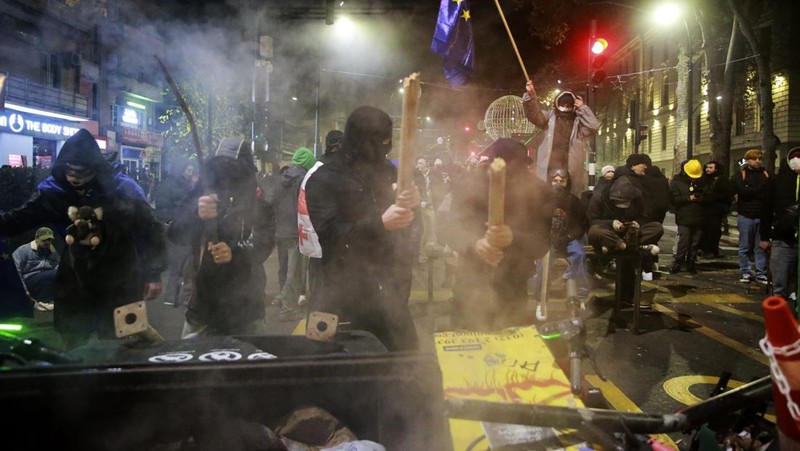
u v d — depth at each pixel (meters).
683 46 23.75
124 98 28.31
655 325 6.55
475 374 2.10
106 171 3.44
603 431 1.87
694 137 41.66
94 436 1.75
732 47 22.50
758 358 5.39
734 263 11.74
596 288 8.68
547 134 5.94
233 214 3.30
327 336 2.32
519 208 3.26
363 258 2.99
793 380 1.42
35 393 1.68
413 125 2.27
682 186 10.41
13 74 21.31
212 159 3.35
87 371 1.72
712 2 21.77
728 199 11.09
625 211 7.13
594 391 2.35
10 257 4.60
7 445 1.69
